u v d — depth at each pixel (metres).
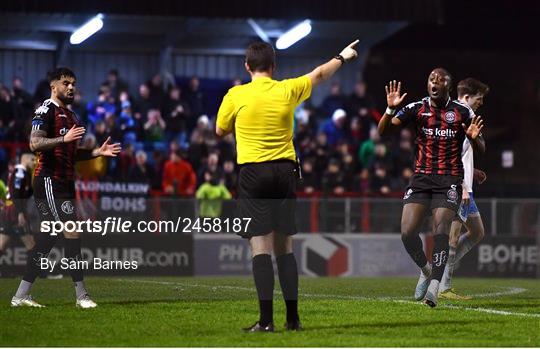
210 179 38.59
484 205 38.44
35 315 18.06
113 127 42.72
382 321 17.62
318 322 17.39
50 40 51.28
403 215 20.20
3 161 40.66
